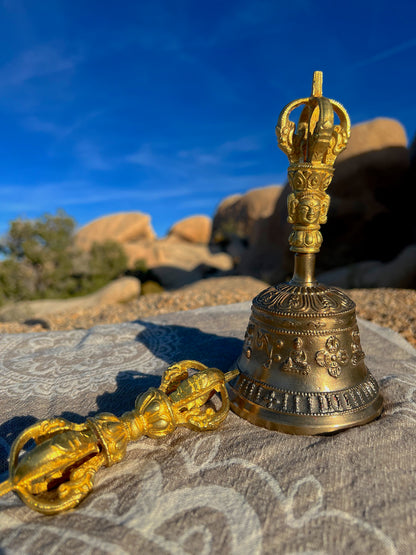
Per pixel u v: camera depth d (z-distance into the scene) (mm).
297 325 187
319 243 198
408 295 550
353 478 154
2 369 270
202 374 185
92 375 257
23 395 231
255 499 145
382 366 279
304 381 188
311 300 191
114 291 1229
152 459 171
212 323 376
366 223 1515
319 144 172
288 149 187
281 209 1775
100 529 133
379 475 156
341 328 191
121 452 154
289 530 132
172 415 167
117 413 212
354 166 1428
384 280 1269
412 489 150
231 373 199
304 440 178
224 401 193
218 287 824
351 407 186
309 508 141
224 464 165
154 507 142
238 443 178
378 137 1415
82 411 214
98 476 160
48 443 141
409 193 1469
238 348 305
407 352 323
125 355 294
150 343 320
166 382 196
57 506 135
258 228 2059
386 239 1541
